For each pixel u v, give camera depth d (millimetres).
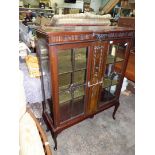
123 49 1613
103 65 1492
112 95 1924
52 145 1647
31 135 880
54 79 1220
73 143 1686
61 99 1430
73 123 1607
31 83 1459
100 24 1675
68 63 1295
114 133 1852
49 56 1114
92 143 1699
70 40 1141
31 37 2010
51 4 7070
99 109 1794
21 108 965
